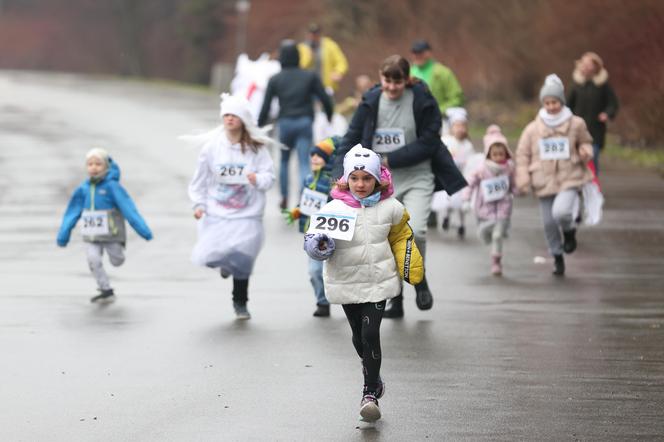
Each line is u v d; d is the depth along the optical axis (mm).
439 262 32781
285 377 20297
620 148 64000
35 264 31906
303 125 41656
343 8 107812
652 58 65750
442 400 18922
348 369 20875
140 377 20281
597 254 34250
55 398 18953
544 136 31031
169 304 26859
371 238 18516
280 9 127875
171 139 68812
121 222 27812
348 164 18469
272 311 26094
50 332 23766
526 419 17875
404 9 99688
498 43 85438
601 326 24672
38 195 46031
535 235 37906
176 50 193000
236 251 25188
